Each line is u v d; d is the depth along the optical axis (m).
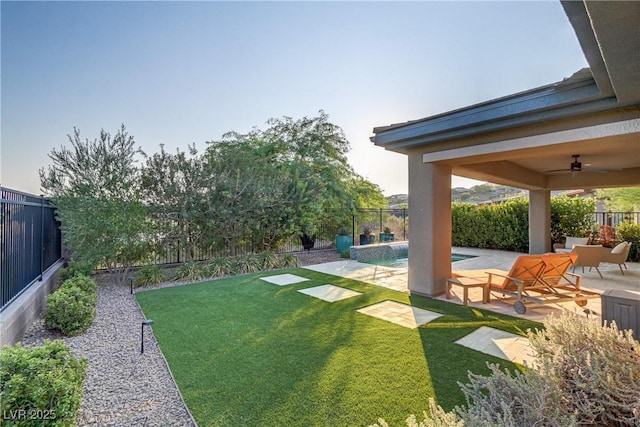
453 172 7.95
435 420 1.98
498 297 6.83
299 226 12.98
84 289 6.45
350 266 11.13
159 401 3.23
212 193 10.63
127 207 8.79
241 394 3.31
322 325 5.30
